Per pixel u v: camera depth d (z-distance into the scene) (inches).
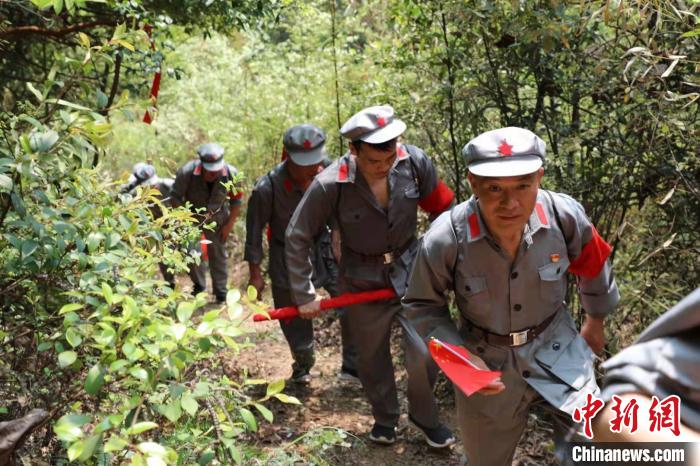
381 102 216.8
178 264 116.0
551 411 120.5
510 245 116.8
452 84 191.8
